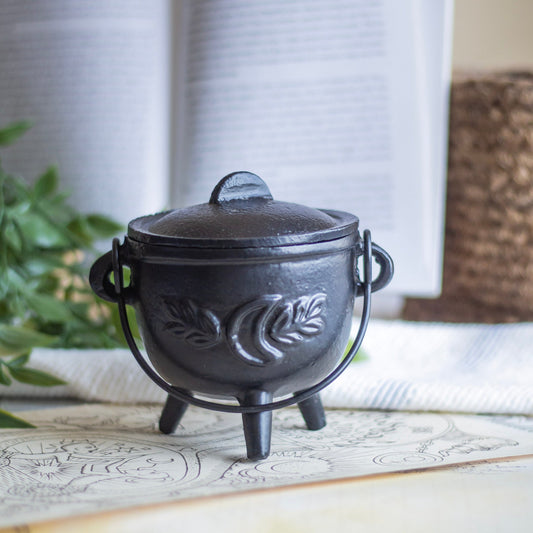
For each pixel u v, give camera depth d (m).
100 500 0.64
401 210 0.93
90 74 0.95
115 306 0.80
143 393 0.78
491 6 1.05
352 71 0.93
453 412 0.76
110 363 0.79
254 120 0.94
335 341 0.68
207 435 0.73
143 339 0.69
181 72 0.95
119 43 0.95
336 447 0.71
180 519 0.62
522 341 0.85
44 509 0.63
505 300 0.93
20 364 0.76
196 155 0.95
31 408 0.78
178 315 0.67
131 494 0.65
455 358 0.85
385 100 0.92
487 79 0.91
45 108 0.97
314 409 0.73
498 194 0.92
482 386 0.76
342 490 0.64
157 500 0.64
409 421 0.75
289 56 0.93
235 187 0.69
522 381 0.79
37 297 0.82
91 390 0.79
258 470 0.68
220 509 0.62
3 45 0.97
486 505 0.63
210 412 0.78
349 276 0.69
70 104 0.96
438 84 0.91
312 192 0.95
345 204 0.94
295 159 0.94
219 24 0.94
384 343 0.86
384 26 0.91
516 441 0.71
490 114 0.91
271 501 0.63
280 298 0.66
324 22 0.93
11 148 0.98
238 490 0.65
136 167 0.95
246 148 0.95
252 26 0.93
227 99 0.94
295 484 0.64
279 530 0.61
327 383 0.69
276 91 0.94
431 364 0.84
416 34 0.91
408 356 0.85
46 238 0.86
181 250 0.66
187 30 0.94
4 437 0.73
